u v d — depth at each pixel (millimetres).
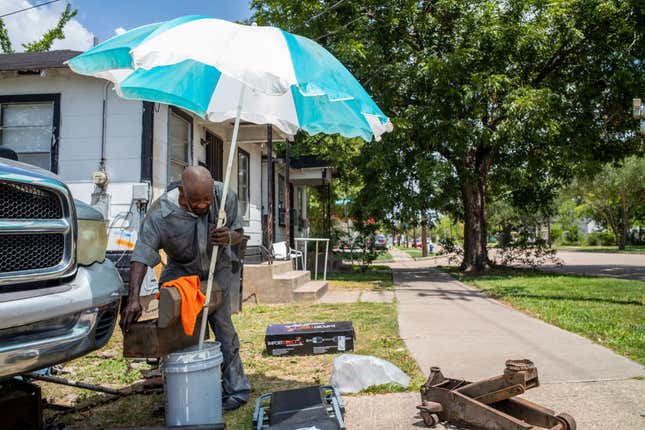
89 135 7562
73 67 3355
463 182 15117
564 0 13867
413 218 15062
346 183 21672
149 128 7449
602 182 40938
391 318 6988
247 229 11992
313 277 14625
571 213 64375
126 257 7293
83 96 7605
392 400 3617
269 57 2918
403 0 14117
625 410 3309
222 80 4332
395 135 13336
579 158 15312
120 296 3271
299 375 4363
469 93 12797
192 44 2879
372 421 3236
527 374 2869
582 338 5598
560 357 4711
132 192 7375
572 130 14352
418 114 13266
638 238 53875
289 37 3201
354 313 7477
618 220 48656
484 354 4883
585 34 14406
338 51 13242
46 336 2635
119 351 5250
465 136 13227
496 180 17766
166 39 2902
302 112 4273
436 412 3092
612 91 14391
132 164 7441
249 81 2812
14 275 2502
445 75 12844
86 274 2957
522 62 14578
